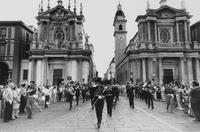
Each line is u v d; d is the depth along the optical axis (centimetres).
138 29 4866
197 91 1211
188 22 4772
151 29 4728
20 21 4750
